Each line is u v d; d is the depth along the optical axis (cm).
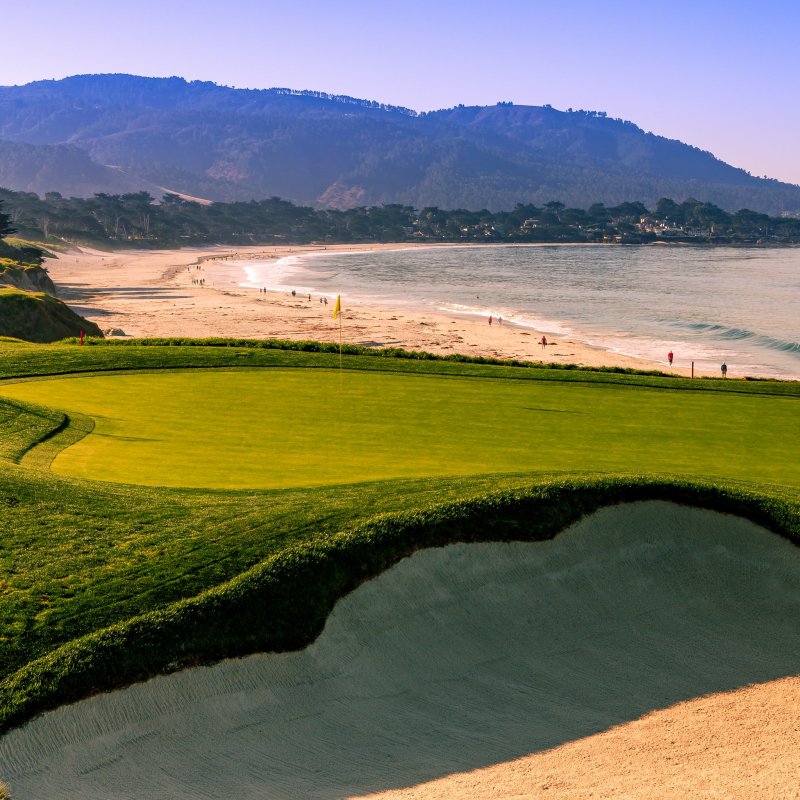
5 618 1291
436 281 15425
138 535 1557
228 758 1136
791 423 2869
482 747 1177
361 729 1204
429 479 1892
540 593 1503
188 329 8175
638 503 1702
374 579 1456
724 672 1376
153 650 1254
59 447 2288
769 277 16475
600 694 1311
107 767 1112
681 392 3378
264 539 1514
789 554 1658
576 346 7400
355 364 3681
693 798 1048
